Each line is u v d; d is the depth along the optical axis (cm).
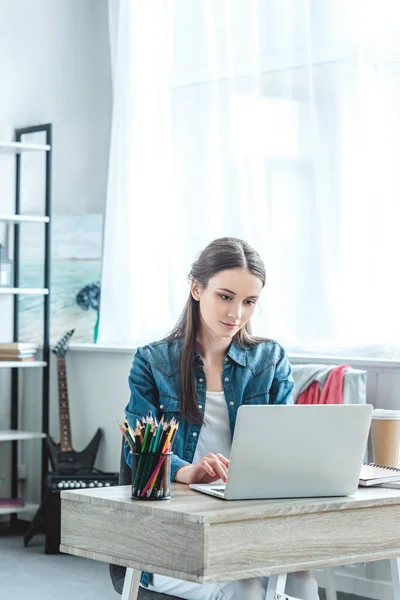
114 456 539
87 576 470
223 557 197
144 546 206
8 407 591
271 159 491
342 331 459
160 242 545
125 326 554
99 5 609
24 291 554
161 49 546
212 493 223
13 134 585
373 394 425
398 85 445
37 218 556
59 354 561
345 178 461
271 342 287
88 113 607
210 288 264
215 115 518
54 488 514
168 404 270
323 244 467
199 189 526
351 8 460
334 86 468
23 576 467
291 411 215
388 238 445
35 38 591
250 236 497
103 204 606
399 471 256
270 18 495
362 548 223
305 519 212
